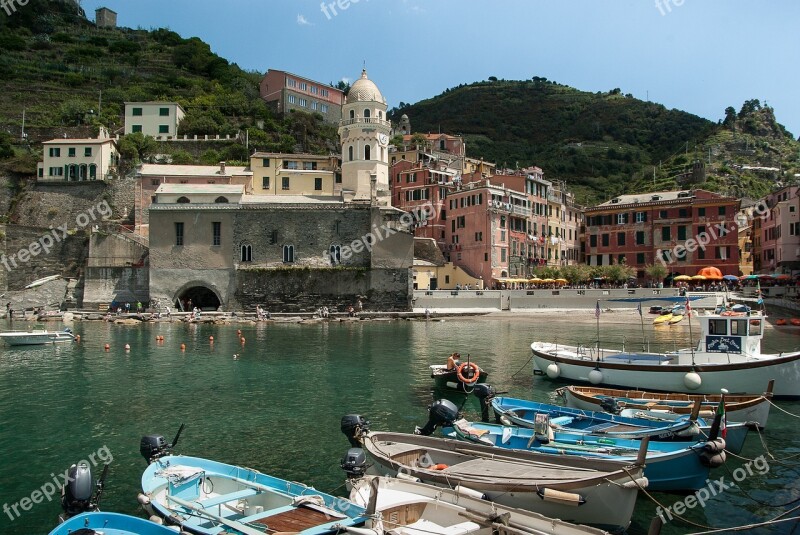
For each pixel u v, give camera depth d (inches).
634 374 1185.4
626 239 3900.1
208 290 3225.9
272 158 3673.7
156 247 3046.3
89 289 3061.0
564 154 7455.7
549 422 785.6
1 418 1023.0
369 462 725.3
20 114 4530.0
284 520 529.3
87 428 963.3
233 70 6190.9
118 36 6437.0
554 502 566.6
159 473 630.5
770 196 3855.8
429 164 4456.2
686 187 5216.5
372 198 3161.9
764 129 6501.0
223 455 825.5
